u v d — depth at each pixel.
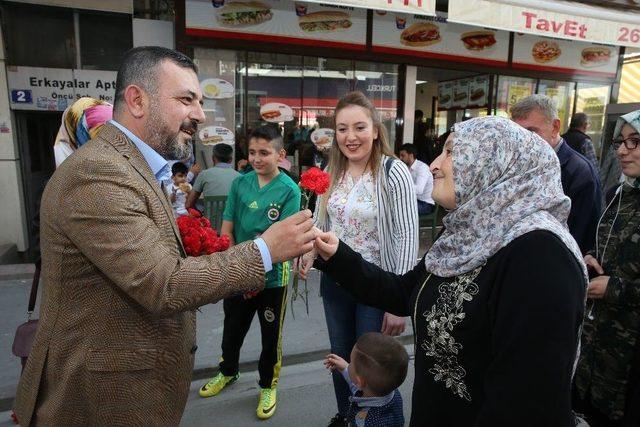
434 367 1.25
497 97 7.17
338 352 2.28
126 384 1.26
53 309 1.25
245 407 2.76
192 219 1.54
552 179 1.16
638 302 1.63
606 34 5.05
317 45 5.82
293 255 1.29
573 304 0.99
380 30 6.09
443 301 1.22
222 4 5.29
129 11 5.75
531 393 0.97
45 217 1.22
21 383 1.35
